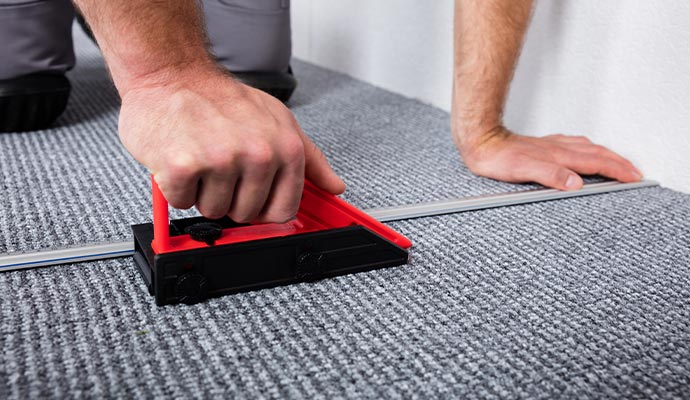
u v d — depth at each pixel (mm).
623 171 977
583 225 824
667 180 974
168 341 540
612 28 1003
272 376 502
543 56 1129
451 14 1307
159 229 568
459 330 576
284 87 1307
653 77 958
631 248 759
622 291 658
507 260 715
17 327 550
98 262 670
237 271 606
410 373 514
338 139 1156
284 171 557
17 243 705
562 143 1030
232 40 1245
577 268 704
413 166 1033
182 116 535
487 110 986
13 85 1061
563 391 501
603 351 554
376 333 565
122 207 816
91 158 999
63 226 755
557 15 1085
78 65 1682
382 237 666
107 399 467
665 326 597
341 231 641
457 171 1019
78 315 571
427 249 736
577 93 1082
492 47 953
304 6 1815
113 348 527
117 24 557
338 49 1708
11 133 1116
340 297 621
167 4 582
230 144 518
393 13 1479
